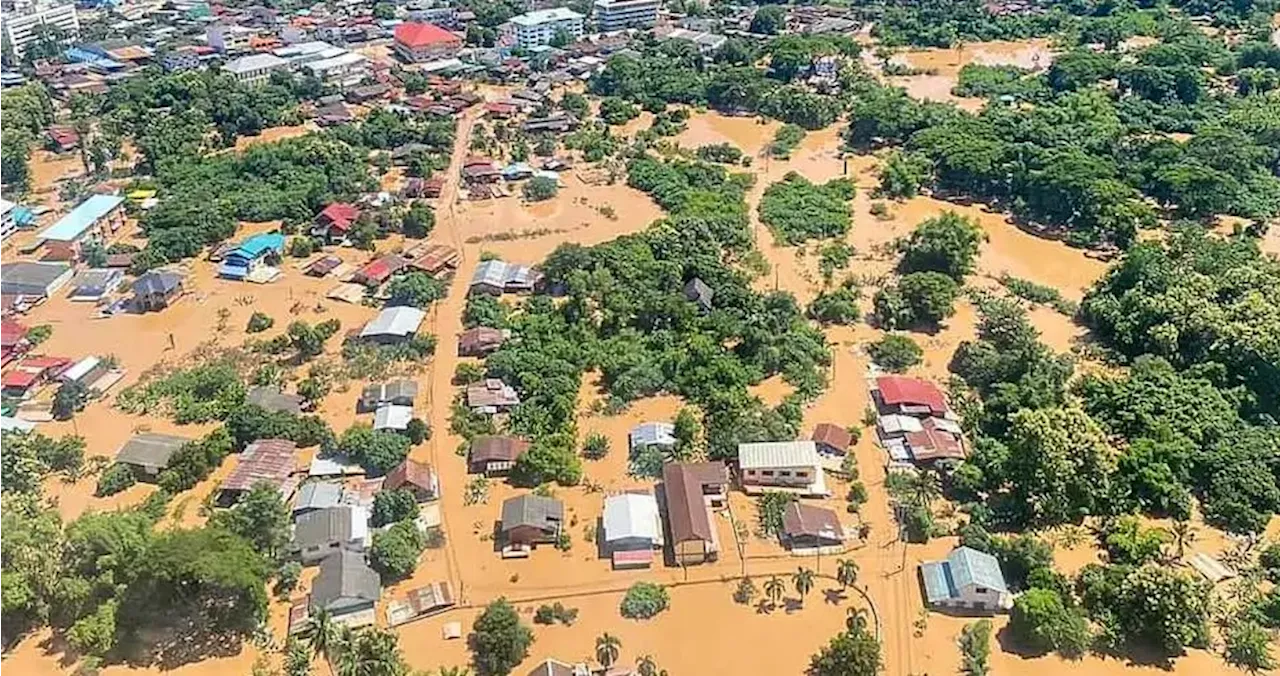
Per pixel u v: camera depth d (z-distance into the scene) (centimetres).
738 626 10356
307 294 17362
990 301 16538
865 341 15512
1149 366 13762
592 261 17275
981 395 14038
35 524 10819
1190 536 11319
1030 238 19325
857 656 9281
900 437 13125
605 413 13825
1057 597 10131
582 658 9988
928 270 17425
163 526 11719
